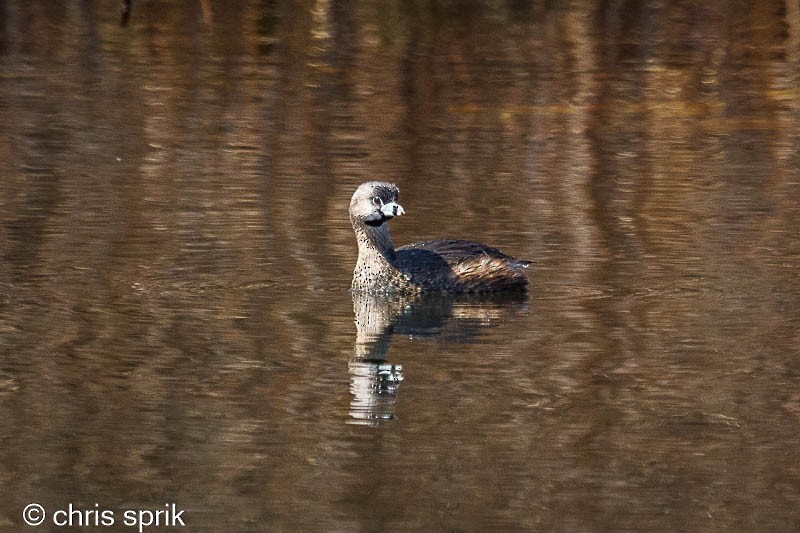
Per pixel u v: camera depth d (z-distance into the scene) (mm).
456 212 17766
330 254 16062
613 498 9633
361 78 26250
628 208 17984
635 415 11117
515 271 14758
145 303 14109
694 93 25562
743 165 20453
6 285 14570
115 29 29672
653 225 17156
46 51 27984
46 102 24156
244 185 19094
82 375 12008
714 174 19891
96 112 23547
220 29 29703
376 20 30344
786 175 19828
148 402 11422
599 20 30594
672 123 23328
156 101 24406
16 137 21766
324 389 11711
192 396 11539
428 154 21016
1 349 12609
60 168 19938
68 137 21844
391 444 10539
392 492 9727
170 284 14773
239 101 24516
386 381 11859
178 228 16938
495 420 11023
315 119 23297
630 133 22547
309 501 9562
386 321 13703
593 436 10672
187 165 20219
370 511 9445
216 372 12109
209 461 10242
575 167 20250
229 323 13484
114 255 15789
